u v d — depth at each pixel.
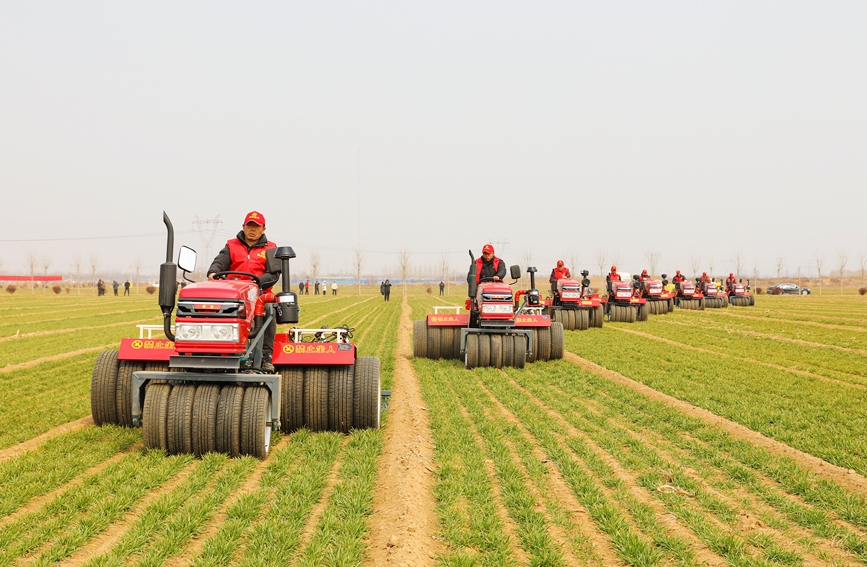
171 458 5.93
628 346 16.44
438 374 11.79
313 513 4.88
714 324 24.17
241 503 4.83
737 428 7.72
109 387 7.16
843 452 6.47
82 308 36.44
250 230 6.93
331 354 7.18
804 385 10.65
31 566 3.82
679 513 4.93
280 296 6.57
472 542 4.41
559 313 21.28
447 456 6.25
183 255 6.22
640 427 7.93
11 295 62.81
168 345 7.21
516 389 10.26
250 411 6.09
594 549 4.36
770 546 4.32
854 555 4.28
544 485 5.64
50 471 5.60
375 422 7.23
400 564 3.87
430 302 47.34
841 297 56.31
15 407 8.62
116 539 4.32
